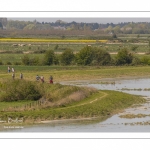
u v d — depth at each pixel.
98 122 120.56
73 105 136.25
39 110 127.75
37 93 146.62
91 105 136.12
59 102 136.00
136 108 143.00
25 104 136.12
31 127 113.25
